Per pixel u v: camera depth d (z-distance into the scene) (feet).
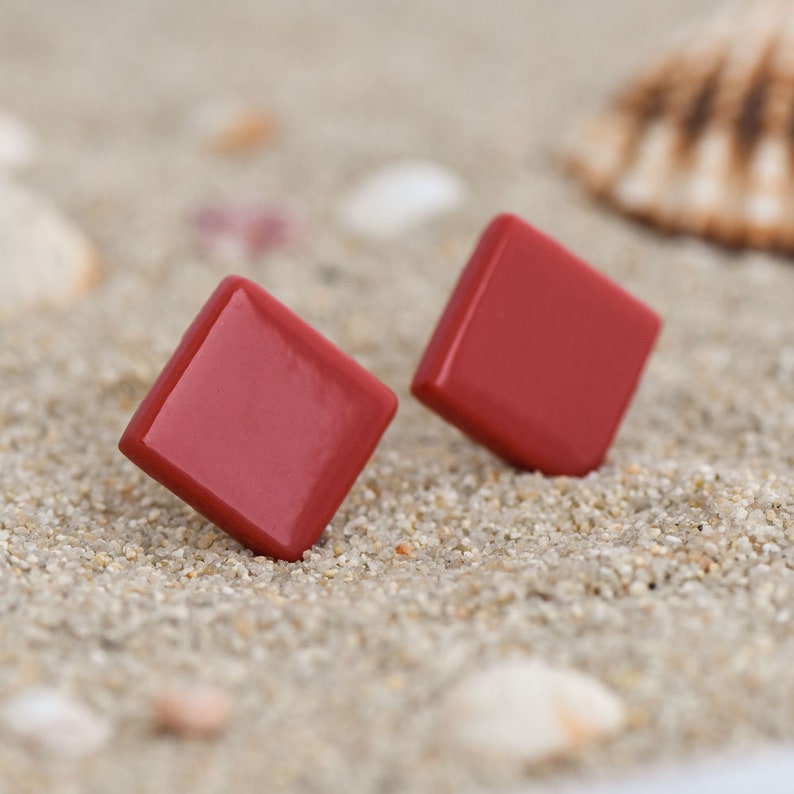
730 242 0.60
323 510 0.47
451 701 0.42
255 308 0.46
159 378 0.46
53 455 0.51
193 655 0.43
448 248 0.60
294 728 0.42
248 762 0.41
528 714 0.41
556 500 0.48
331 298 0.57
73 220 0.61
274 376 0.46
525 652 0.43
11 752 0.41
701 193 0.60
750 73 0.61
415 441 0.51
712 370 0.54
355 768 0.41
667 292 0.58
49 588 0.45
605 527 0.47
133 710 0.42
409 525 0.48
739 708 0.42
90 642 0.44
